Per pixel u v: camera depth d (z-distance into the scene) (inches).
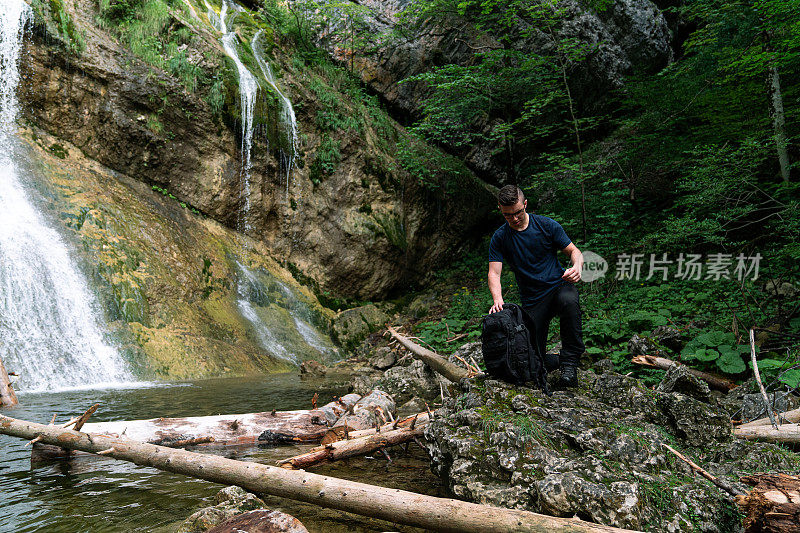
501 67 483.8
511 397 107.1
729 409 131.0
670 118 420.5
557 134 584.4
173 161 379.6
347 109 482.9
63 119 344.8
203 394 208.4
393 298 493.0
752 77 322.3
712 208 314.3
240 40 455.8
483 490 82.7
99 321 267.9
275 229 431.5
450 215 542.6
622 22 585.0
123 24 378.0
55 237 283.1
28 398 192.1
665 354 206.1
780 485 64.3
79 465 110.2
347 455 114.7
